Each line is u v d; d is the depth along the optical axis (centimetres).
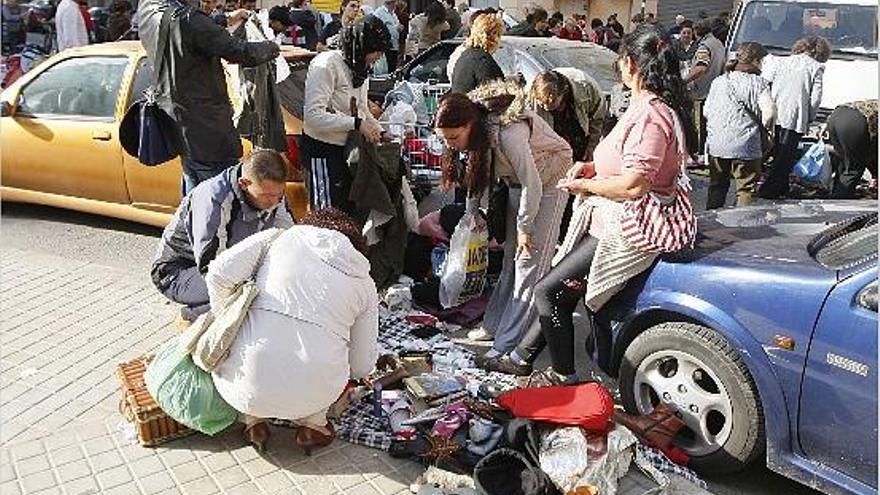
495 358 442
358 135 496
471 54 562
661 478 337
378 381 402
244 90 535
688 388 360
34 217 712
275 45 513
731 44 1084
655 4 2180
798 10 1043
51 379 425
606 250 375
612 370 397
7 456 356
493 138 426
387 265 525
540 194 427
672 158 360
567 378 413
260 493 335
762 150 713
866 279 309
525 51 863
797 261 341
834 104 1021
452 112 416
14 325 485
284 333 332
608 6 2188
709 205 749
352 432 374
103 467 350
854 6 1002
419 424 368
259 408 340
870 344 303
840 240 362
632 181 353
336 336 339
